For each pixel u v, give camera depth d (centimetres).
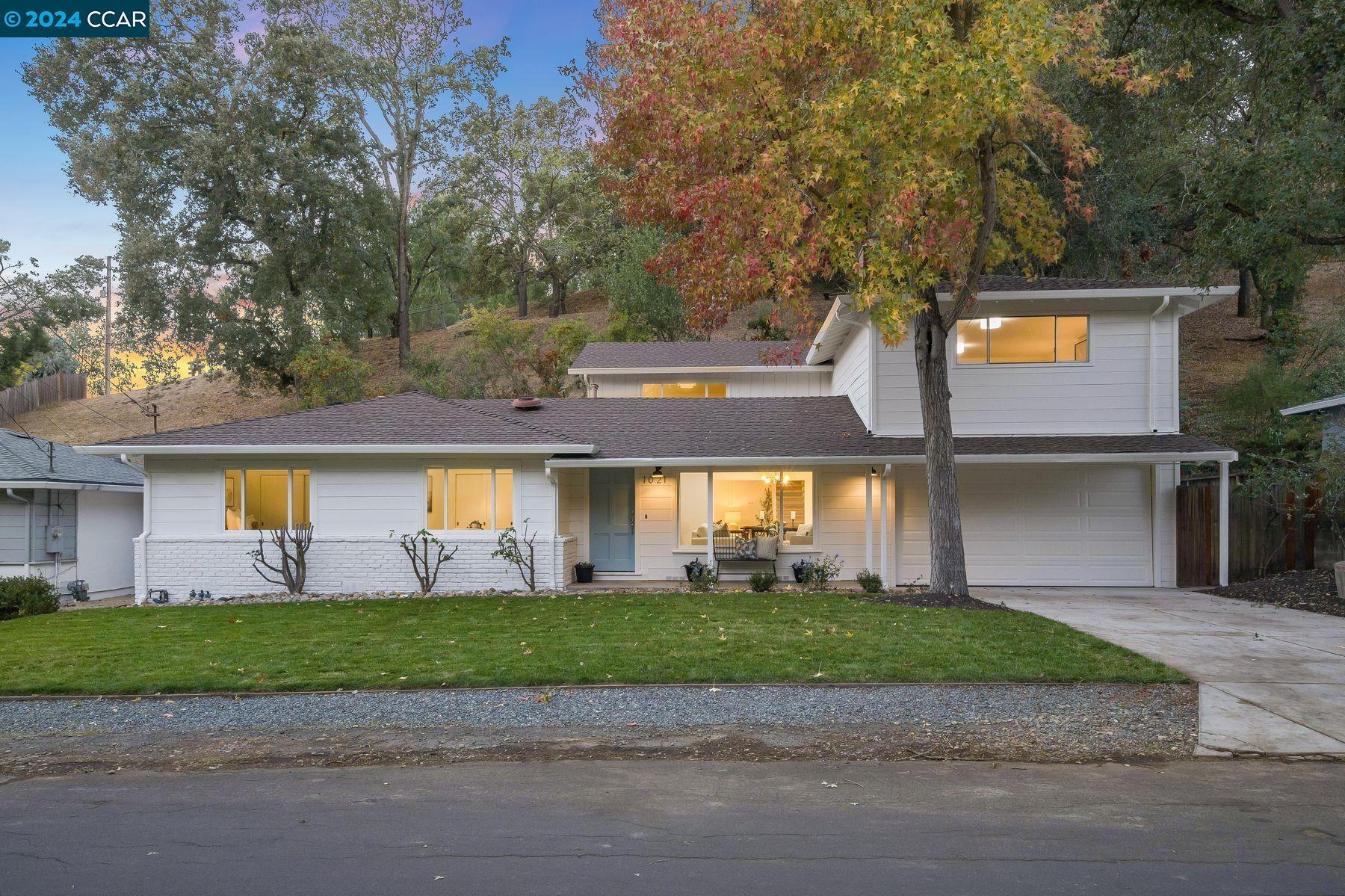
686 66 1427
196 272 3969
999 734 704
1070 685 859
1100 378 1761
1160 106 2402
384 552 1736
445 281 6053
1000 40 1145
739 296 1520
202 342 4066
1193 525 1766
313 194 3978
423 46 4634
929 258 1300
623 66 1598
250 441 1708
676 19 1434
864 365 1892
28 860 460
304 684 886
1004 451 1656
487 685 881
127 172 3697
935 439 1472
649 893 414
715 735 712
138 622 1340
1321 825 502
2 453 1967
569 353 3756
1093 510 1792
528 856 462
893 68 1192
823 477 1859
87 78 3747
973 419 1781
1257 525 1741
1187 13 1973
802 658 969
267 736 723
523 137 5284
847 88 1247
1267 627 1176
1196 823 507
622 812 532
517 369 3716
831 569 1806
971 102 1155
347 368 3631
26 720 780
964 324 1788
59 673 945
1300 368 2533
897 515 1814
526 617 1315
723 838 486
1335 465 1553
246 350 3956
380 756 664
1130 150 2675
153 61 3881
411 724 754
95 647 1096
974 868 441
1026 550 1797
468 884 425
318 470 1748
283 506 1752
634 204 1770
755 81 1395
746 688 861
